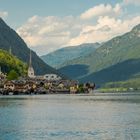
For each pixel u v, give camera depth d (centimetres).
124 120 13988
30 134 10625
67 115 16000
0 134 10588
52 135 10494
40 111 17875
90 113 17012
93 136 10338
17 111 17725
